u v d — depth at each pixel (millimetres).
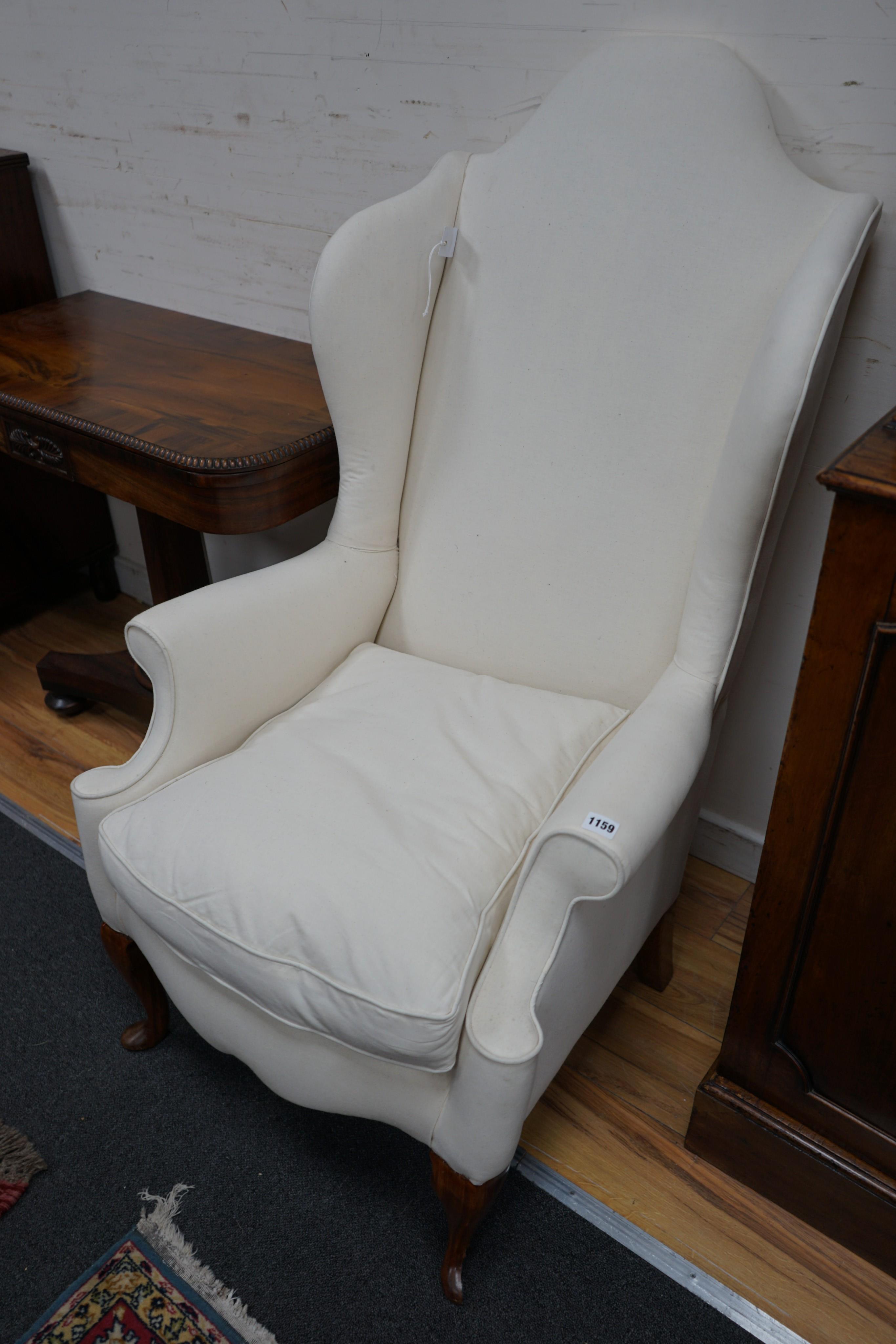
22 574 2225
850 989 982
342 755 1127
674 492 1175
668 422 1166
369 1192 1160
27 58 1840
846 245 992
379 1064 951
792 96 1141
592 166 1177
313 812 1026
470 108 1388
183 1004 1101
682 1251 1112
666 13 1178
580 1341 1024
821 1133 1094
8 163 1919
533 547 1275
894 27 1043
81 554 2316
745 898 1607
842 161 1142
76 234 2006
